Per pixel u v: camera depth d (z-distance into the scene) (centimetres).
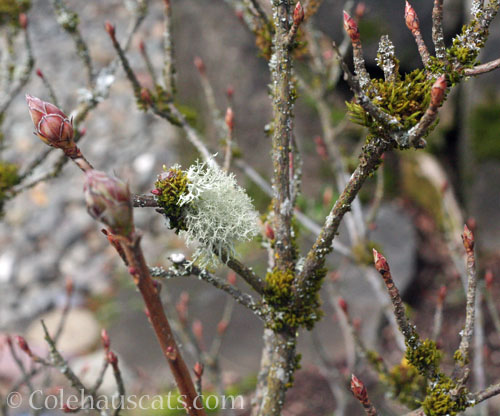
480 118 487
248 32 609
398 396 184
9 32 226
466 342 115
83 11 810
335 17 538
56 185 653
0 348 240
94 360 455
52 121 93
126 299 534
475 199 495
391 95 97
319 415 368
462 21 517
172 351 93
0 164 206
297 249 137
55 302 562
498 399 335
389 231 527
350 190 114
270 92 150
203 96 618
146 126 691
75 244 615
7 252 611
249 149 605
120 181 79
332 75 270
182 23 631
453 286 488
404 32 530
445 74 101
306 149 573
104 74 195
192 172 112
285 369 131
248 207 119
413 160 563
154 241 614
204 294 497
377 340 437
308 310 128
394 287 103
